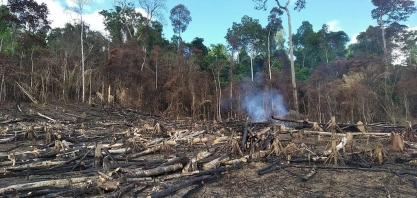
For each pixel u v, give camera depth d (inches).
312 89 1373.0
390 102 1248.2
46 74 1188.5
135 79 1385.3
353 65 1482.5
